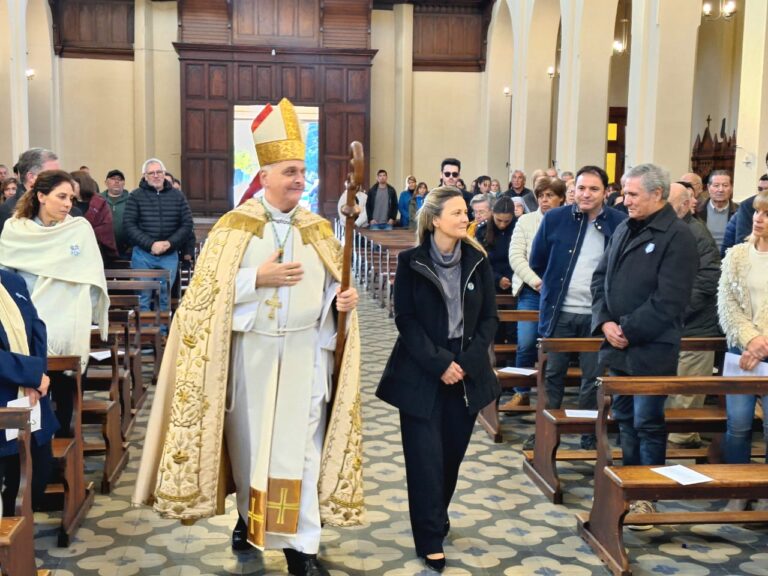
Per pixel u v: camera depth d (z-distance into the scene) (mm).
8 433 3244
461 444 3797
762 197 4180
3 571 2887
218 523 4156
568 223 5102
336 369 3445
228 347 3307
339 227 16469
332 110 19109
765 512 4055
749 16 8117
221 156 18828
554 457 4543
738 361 4266
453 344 3682
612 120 19672
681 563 3756
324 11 18953
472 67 19766
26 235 4309
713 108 16859
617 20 19219
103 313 4527
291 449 3344
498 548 3904
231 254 3334
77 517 4027
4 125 13797
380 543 3947
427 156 19969
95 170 18953
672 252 3975
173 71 19156
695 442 5461
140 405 6199
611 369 4246
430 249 3732
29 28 17609
